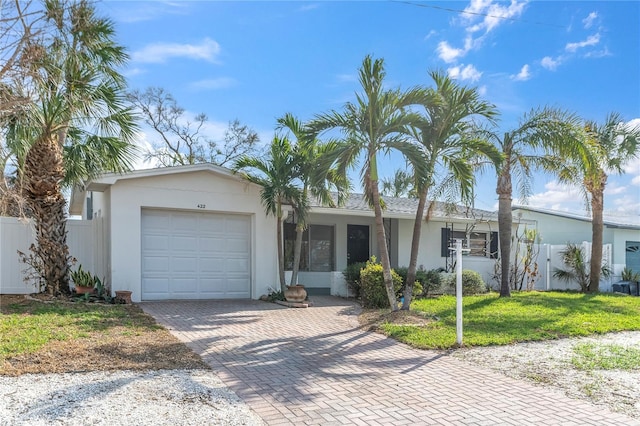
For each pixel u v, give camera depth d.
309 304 12.88
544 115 13.93
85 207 18.73
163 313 10.66
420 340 8.36
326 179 12.22
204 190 13.23
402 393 5.64
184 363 6.57
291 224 16.58
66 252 11.70
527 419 4.86
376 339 8.71
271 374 6.30
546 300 14.31
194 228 13.41
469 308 12.28
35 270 12.23
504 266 15.49
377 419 4.80
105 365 6.18
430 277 15.53
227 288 13.77
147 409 4.75
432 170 10.76
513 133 14.52
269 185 12.90
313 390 5.68
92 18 10.16
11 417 4.40
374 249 17.94
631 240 23.28
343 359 7.23
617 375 6.47
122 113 11.45
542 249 19.89
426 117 10.94
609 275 19.70
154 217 12.93
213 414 4.75
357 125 10.53
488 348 8.05
